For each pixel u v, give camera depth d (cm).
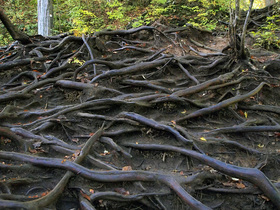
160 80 574
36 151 392
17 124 446
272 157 424
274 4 1140
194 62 642
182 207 340
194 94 540
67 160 359
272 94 578
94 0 1281
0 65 608
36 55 681
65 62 626
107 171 353
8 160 366
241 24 1040
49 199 311
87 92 522
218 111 505
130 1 1312
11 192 324
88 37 681
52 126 444
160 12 1045
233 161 420
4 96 495
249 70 620
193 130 473
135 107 487
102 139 421
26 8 1575
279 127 471
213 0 1062
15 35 711
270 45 805
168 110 504
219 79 553
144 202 339
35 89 539
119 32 764
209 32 849
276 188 349
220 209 352
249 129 465
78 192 338
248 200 358
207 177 372
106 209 334
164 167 400
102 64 638
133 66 580
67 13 1436
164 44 760
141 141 434
